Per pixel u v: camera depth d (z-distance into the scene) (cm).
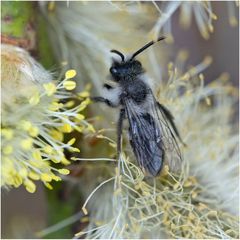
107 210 13
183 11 14
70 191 13
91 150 13
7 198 14
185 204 13
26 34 12
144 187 13
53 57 13
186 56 15
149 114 13
